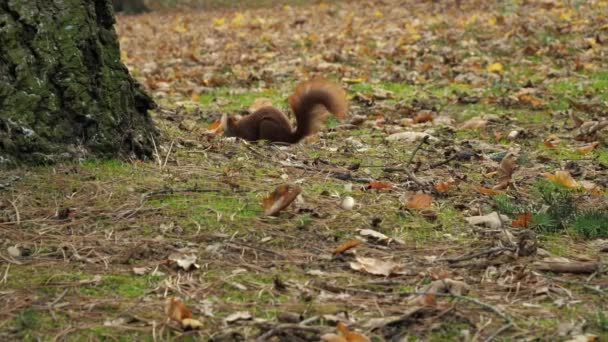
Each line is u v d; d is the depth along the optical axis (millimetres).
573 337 6453
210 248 8008
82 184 9422
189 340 6438
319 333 6512
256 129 13305
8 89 9766
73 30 10195
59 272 7523
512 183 10680
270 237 8320
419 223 8906
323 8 40125
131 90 10852
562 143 13766
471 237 8625
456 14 31859
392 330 6594
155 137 11227
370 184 10070
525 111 16469
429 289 7254
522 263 7906
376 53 23359
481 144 13625
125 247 8047
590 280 7570
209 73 21875
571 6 29938
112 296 7105
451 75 20344
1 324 6629
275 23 33219
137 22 39594
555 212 9180
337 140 13805
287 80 20672
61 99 10117
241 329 6598
